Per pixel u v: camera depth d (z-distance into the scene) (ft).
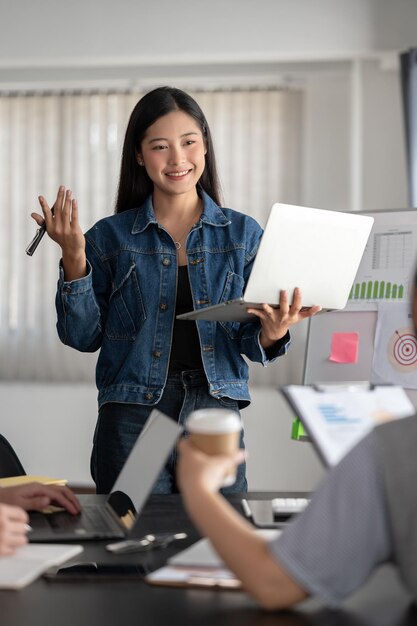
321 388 4.75
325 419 4.59
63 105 18.95
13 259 19.10
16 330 19.13
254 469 18.39
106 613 3.88
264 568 3.63
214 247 8.46
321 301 7.64
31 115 19.04
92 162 18.88
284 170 18.56
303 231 7.22
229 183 18.66
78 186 18.92
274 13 16.65
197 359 8.24
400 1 16.35
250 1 16.70
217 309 7.32
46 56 16.97
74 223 7.71
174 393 8.16
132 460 5.87
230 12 16.70
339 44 16.53
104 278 8.57
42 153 19.03
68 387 18.92
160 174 8.27
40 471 18.92
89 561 4.72
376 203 17.88
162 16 16.83
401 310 8.98
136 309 8.36
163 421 5.61
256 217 18.66
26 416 18.99
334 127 18.51
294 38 16.61
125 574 4.47
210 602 4.02
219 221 8.52
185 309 8.32
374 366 9.00
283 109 18.54
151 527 5.49
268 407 18.38
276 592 3.65
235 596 4.11
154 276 8.38
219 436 4.08
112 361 8.38
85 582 4.36
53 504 5.80
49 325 19.02
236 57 16.98
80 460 18.86
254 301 7.27
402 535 3.58
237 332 8.37
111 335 8.42
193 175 8.34
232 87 18.61
